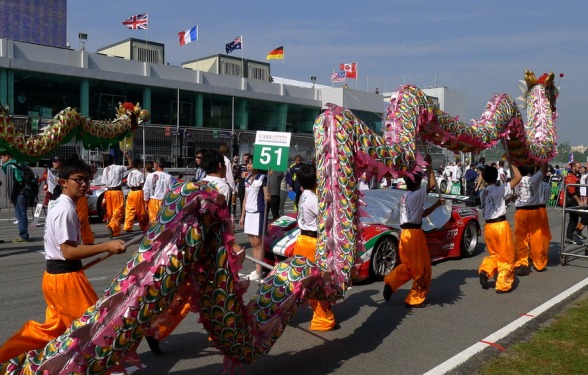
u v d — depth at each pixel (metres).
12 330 5.28
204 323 3.64
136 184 11.83
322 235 4.93
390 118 5.63
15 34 31.44
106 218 12.14
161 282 3.21
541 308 6.18
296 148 32.50
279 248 7.23
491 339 5.11
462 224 9.42
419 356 4.79
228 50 36.97
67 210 3.69
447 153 26.73
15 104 24.86
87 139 10.06
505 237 6.94
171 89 30.66
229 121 34.09
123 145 11.71
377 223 8.08
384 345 5.08
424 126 5.91
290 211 18.33
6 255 9.31
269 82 35.81
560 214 18.11
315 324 5.51
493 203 7.04
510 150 7.71
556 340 4.99
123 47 33.34
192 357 4.73
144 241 3.27
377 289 7.27
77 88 26.88
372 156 5.03
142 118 11.55
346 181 4.87
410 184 6.24
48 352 3.16
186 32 34.44
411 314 6.12
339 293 4.73
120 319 3.13
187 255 3.29
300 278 4.27
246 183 7.66
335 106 5.06
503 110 6.83
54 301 3.69
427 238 8.58
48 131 8.96
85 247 3.65
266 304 4.11
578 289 7.18
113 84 28.23
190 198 3.29
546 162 8.27
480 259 9.46
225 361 3.84
